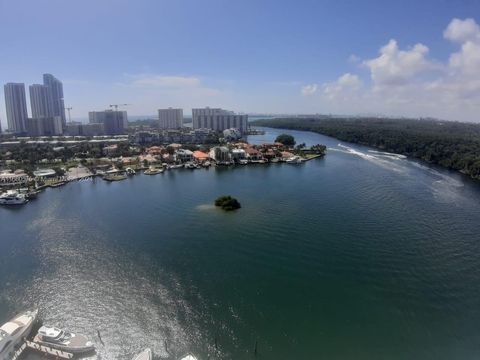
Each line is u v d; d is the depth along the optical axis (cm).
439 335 5219
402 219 10306
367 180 16150
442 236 8956
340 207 11525
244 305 5944
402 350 4922
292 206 11675
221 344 5050
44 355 4897
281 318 5588
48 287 6619
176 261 7594
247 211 11162
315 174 17950
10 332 5100
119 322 5584
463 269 7181
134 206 12138
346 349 4931
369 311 5769
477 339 5144
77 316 5750
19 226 10219
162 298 6188
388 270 7131
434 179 16638
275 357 4794
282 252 8000
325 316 5634
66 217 11000
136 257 7831
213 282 6688
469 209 11419
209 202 12381
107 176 17838
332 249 8131
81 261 7694
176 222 10219
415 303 5991
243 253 7956
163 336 5256
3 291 6494
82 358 4844
